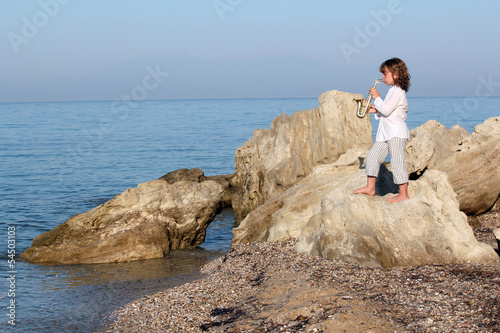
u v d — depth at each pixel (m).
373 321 5.75
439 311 5.84
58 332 7.63
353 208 8.43
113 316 8.19
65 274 11.22
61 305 8.94
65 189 24.31
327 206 8.73
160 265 11.98
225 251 13.65
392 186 10.21
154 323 7.39
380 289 6.82
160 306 8.11
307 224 9.36
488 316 5.52
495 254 8.02
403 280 7.13
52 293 9.71
